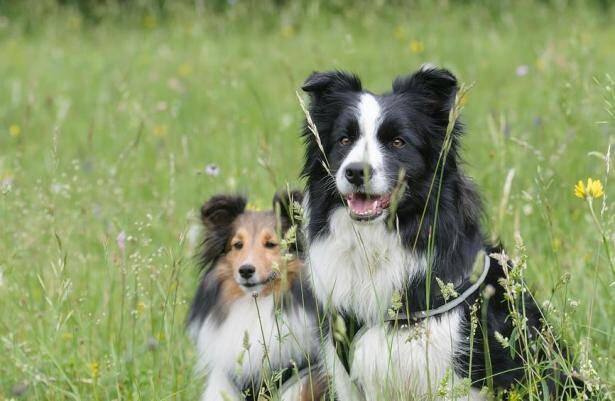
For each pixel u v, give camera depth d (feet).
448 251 20.08
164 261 27.45
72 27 83.92
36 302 27.99
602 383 19.16
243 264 23.22
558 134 36.01
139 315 25.26
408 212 19.99
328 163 20.36
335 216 20.52
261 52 66.18
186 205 35.96
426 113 20.62
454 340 19.69
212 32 76.59
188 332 25.67
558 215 30.68
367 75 55.21
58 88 61.57
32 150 45.62
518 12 72.59
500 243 21.72
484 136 38.47
